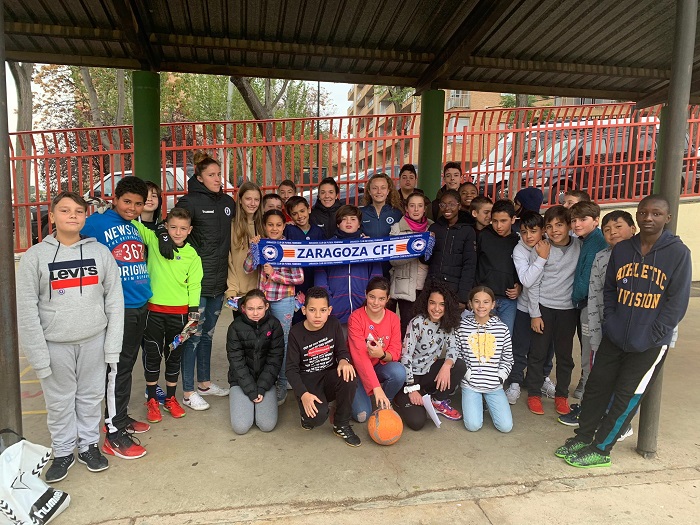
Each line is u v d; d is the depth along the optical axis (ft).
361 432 11.89
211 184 13.01
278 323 12.23
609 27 16.80
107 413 10.46
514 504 8.96
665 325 9.53
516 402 13.84
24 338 8.98
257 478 9.70
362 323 12.03
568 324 13.02
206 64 18.85
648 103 22.21
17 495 7.88
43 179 31.96
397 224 14.44
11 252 8.80
